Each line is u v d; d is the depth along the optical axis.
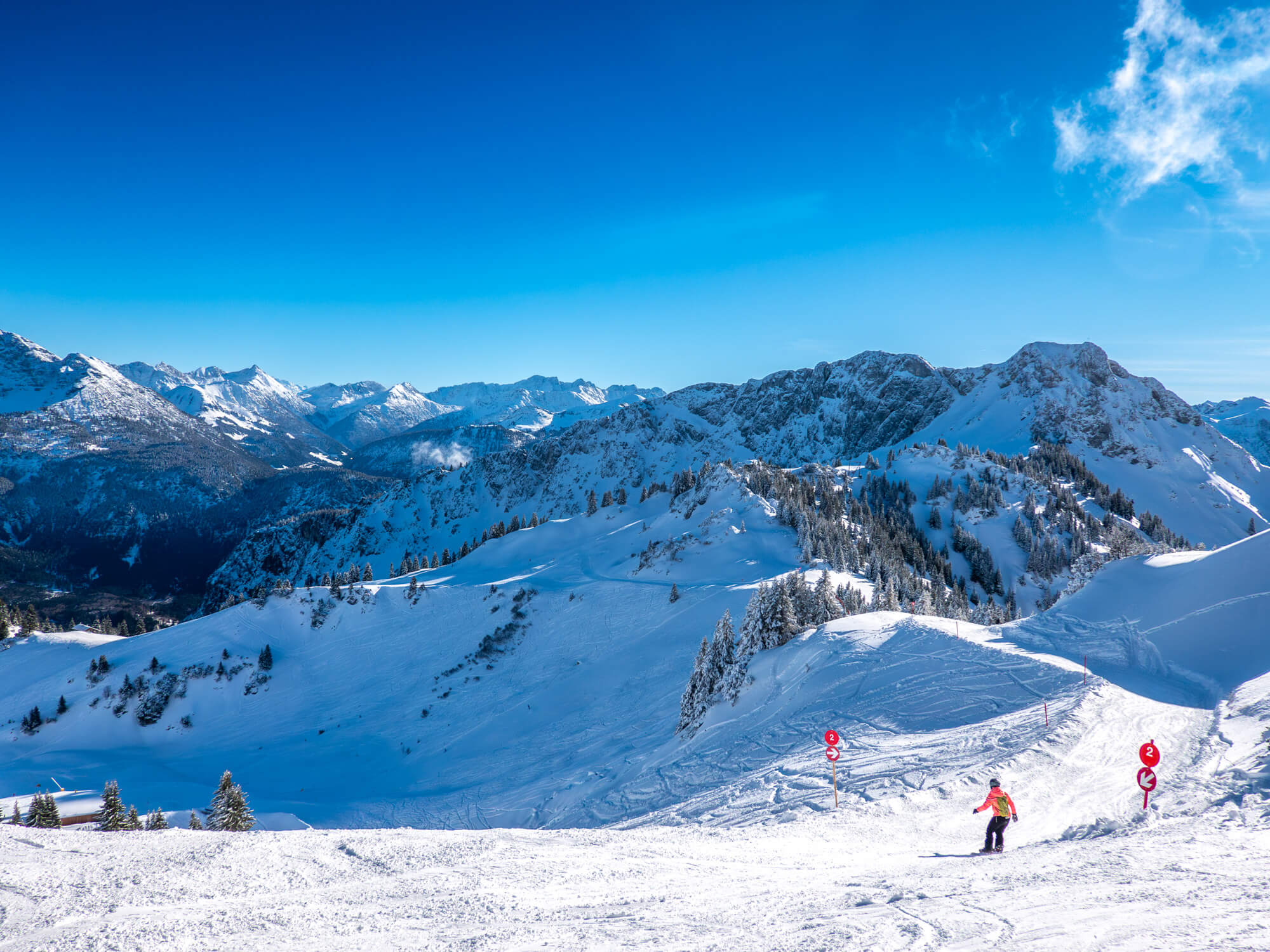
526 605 119.50
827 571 102.69
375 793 76.25
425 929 10.44
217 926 10.52
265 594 136.25
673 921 10.51
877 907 10.46
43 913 10.76
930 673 38.34
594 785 55.22
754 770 33.91
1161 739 24.25
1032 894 10.31
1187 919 8.46
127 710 107.88
